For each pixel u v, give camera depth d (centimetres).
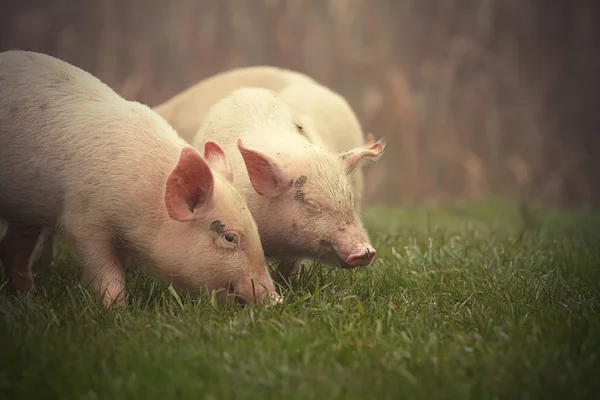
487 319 1022
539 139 3938
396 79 3662
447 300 1134
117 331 959
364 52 3800
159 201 1080
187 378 799
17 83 1162
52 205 1132
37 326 947
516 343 921
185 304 1058
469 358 884
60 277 1232
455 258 1387
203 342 913
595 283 1280
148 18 3731
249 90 1382
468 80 3884
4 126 1141
